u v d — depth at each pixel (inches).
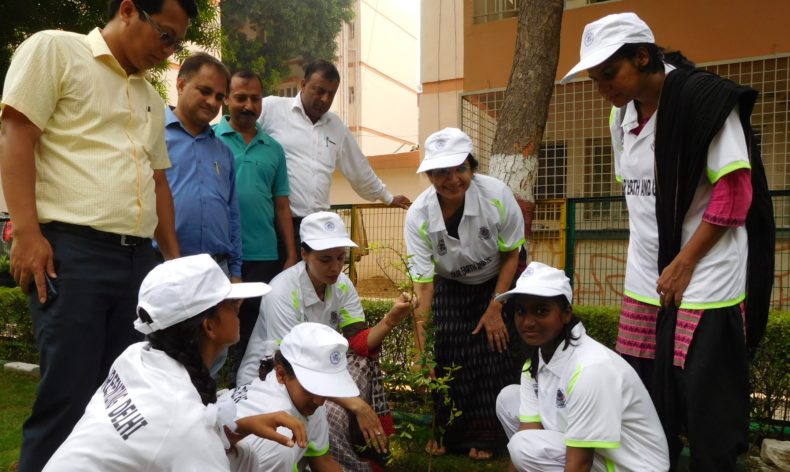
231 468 92.0
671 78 105.3
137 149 107.0
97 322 101.6
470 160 138.3
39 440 98.0
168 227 122.3
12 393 205.3
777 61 270.2
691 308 103.7
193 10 106.5
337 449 121.3
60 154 100.6
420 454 147.1
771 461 135.9
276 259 166.1
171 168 139.6
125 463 72.3
